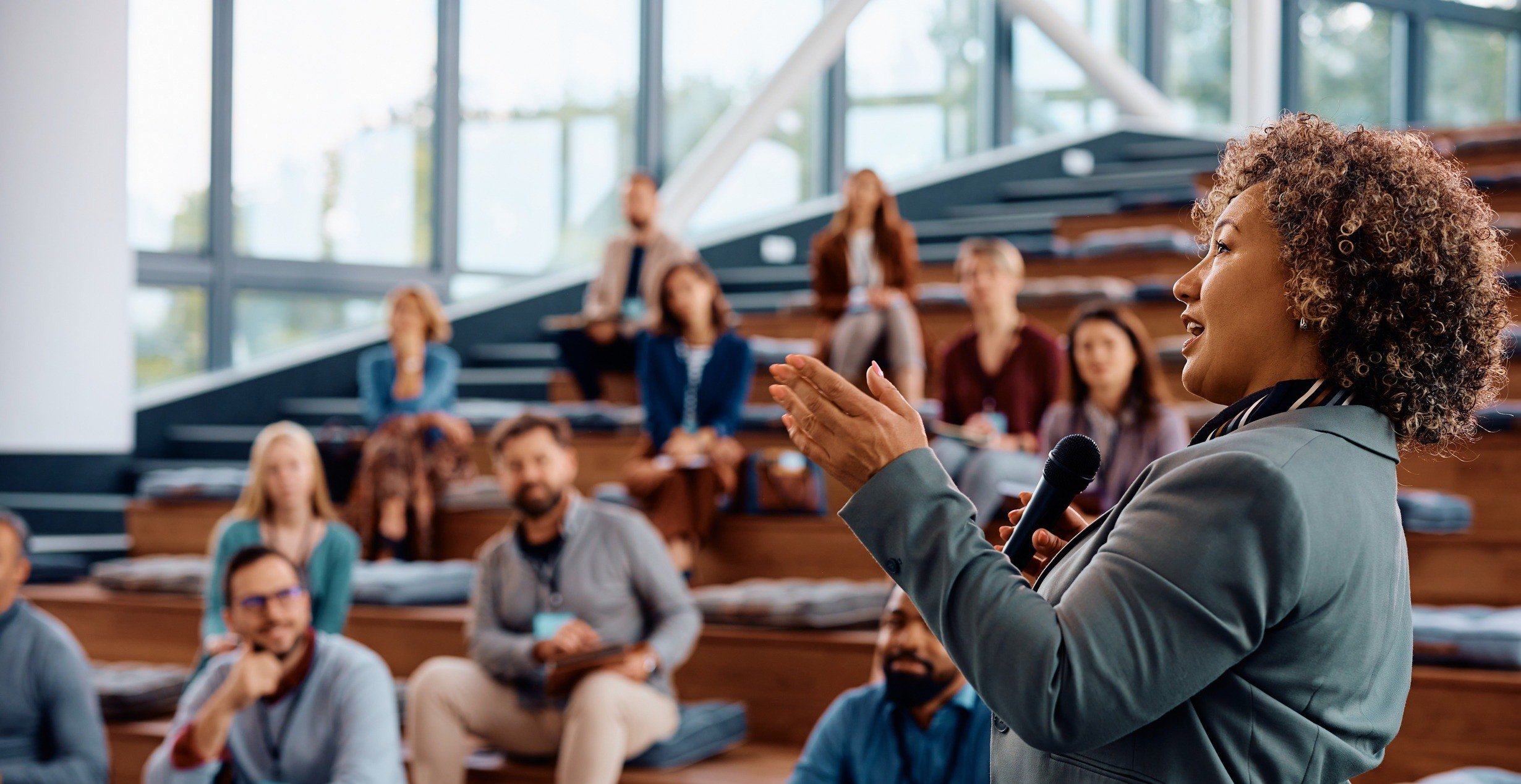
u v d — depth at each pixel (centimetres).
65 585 448
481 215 669
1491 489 350
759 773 296
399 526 418
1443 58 888
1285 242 89
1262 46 734
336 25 627
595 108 705
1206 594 80
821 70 666
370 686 274
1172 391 424
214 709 262
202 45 587
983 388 383
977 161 714
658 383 404
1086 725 80
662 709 296
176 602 404
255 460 350
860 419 89
